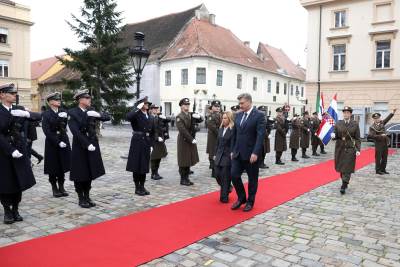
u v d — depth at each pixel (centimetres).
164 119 908
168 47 3669
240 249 447
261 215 592
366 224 557
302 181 892
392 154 1606
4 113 518
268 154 1501
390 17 2283
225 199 664
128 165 703
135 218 560
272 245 463
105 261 400
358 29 2400
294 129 1280
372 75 2366
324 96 2567
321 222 562
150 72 3697
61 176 700
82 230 501
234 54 3806
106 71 2012
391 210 641
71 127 607
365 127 2386
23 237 474
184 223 538
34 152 980
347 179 765
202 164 1155
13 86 534
